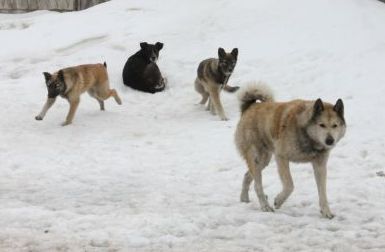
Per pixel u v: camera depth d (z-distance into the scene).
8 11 24.06
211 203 8.11
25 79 16.56
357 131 11.75
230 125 13.12
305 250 6.03
